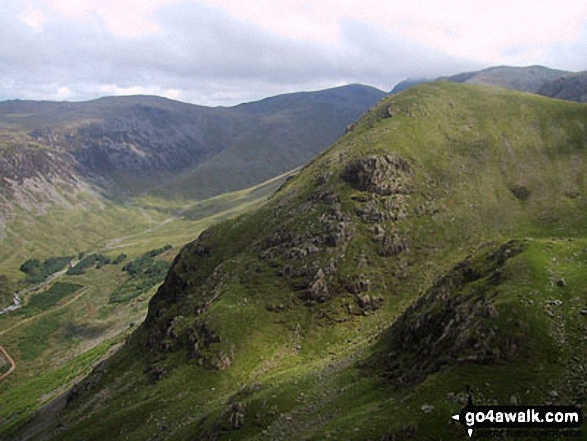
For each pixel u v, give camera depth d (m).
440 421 49.69
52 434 117.50
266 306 127.38
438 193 156.62
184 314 140.12
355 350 95.69
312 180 174.88
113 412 110.44
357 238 140.12
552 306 61.03
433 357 64.81
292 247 145.12
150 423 98.38
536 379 52.25
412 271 132.38
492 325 60.06
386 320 117.38
